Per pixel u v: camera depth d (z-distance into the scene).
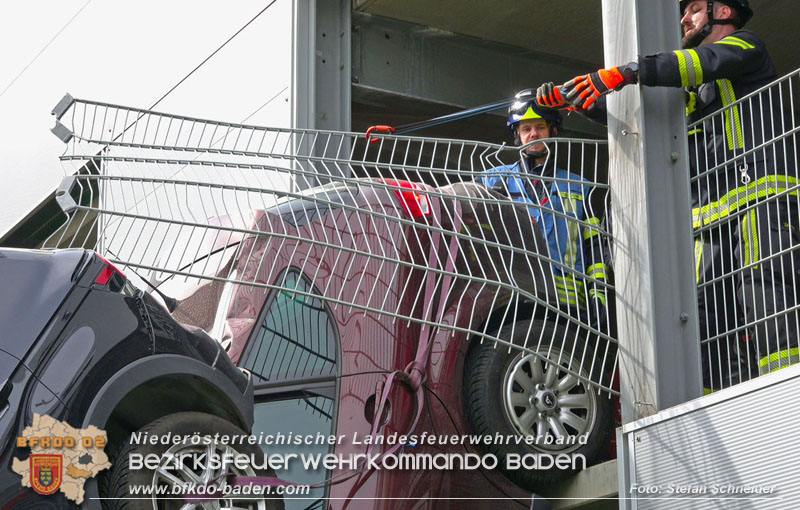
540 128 5.75
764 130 5.03
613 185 4.93
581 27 7.88
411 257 4.59
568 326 4.93
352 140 7.50
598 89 4.80
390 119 7.81
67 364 3.65
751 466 4.12
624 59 4.99
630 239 4.80
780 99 4.56
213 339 4.14
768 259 4.56
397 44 7.57
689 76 4.80
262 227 4.79
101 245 4.19
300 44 6.91
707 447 4.30
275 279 4.71
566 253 5.45
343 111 7.06
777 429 4.06
